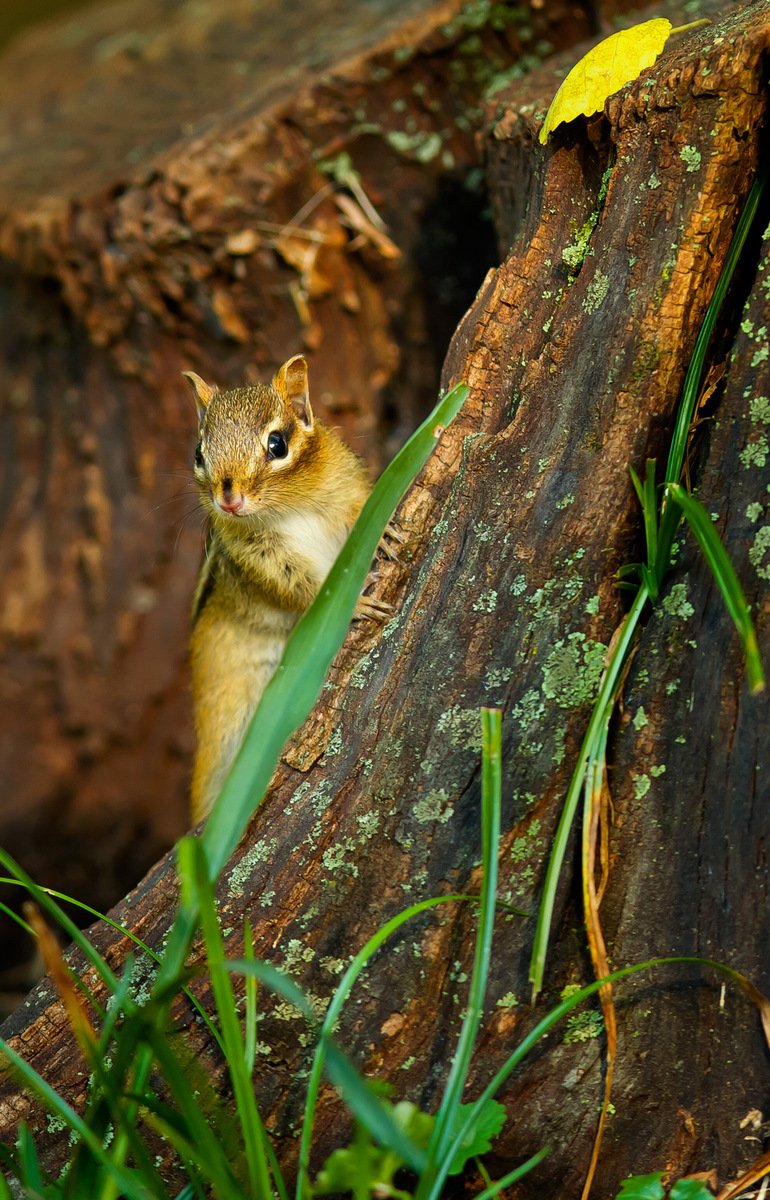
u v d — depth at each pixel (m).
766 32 3.88
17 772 4.14
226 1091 3.90
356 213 4.06
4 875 4.13
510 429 3.91
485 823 3.87
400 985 3.90
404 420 4.08
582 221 3.91
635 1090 3.89
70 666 4.13
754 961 3.89
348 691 3.91
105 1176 3.87
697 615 3.89
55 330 4.10
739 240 3.89
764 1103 3.89
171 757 4.13
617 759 3.89
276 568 4.00
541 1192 3.90
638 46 3.90
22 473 4.13
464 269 4.07
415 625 3.90
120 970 3.91
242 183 4.05
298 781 3.91
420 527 3.91
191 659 4.03
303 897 3.90
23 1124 3.88
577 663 3.89
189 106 4.12
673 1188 3.89
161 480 4.11
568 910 3.89
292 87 4.05
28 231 4.07
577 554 3.90
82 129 4.12
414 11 4.05
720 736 3.89
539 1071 3.90
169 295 4.07
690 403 3.89
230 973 3.90
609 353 3.90
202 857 3.74
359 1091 3.49
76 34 4.24
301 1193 3.87
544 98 3.96
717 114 3.89
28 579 4.13
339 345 4.07
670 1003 3.89
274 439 3.99
